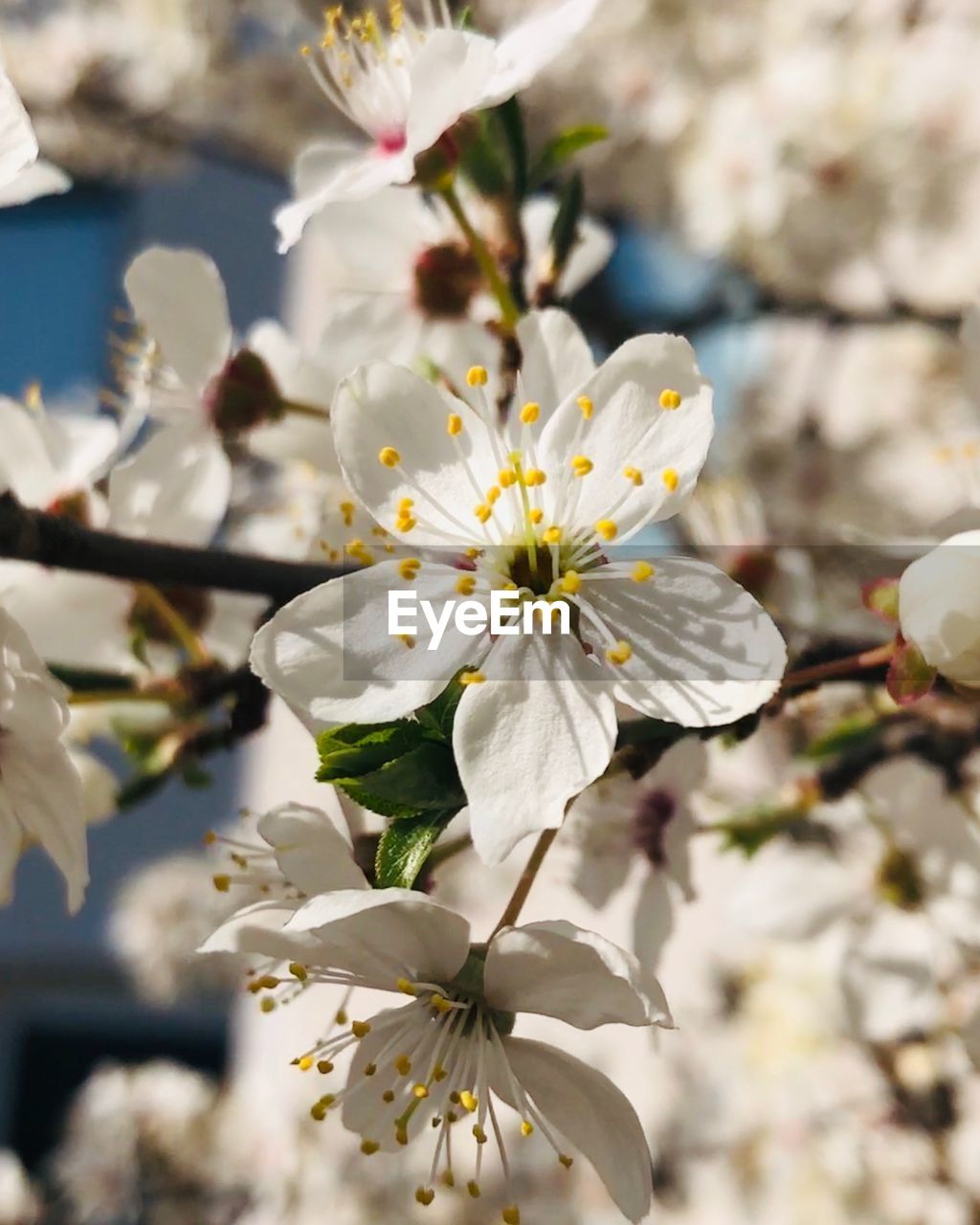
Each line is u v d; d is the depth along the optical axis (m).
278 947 0.05
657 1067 0.18
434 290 0.08
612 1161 0.06
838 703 0.09
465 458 0.06
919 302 0.18
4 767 0.06
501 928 0.06
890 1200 0.14
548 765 0.05
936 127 0.18
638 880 0.08
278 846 0.05
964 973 0.10
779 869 0.10
